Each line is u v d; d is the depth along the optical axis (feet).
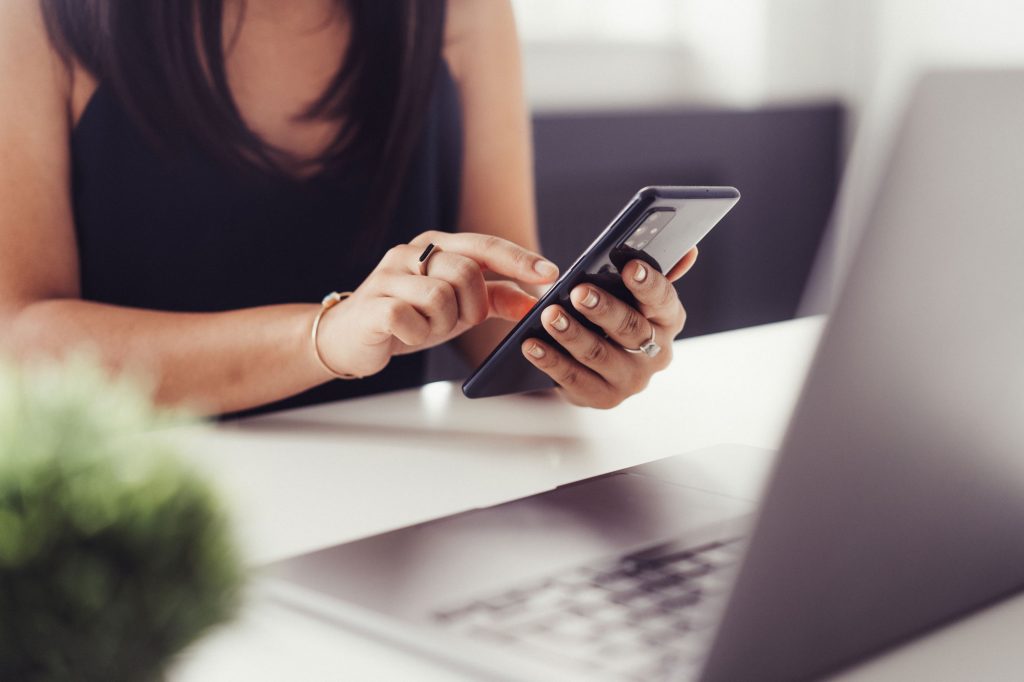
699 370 3.70
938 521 1.49
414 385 4.90
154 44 4.49
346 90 4.83
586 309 2.77
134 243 4.63
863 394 1.28
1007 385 1.43
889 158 1.16
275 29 4.70
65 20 4.27
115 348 3.35
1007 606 1.69
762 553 1.26
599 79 10.33
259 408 4.36
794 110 11.54
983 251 1.29
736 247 11.35
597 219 9.88
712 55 11.19
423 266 3.05
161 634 0.96
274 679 1.51
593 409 3.24
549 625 1.53
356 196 4.96
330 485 2.53
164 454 1.00
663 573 1.72
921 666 1.50
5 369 1.02
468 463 2.72
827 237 11.75
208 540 0.99
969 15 11.82
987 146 1.23
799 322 4.45
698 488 2.25
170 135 4.58
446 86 5.00
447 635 1.52
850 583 1.40
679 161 10.52
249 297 4.90
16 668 0.90
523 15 9.81
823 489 1.29
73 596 0.90
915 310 1.27
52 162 4.08
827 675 1.42
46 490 0.92
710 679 1.28
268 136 4.78
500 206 4.91
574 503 2.14
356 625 1.62
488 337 4.29
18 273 3.77
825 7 11.78
